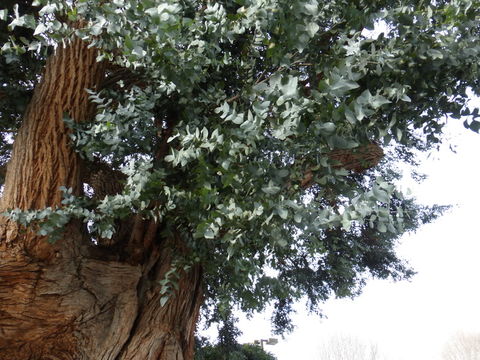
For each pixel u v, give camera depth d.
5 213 2.98
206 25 2.33
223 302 4.00
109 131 2.94
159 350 3.51
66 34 2.38
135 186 2.86
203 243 3.64
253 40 2.57
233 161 2.15
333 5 2.33
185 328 3.89
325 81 1.82
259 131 2.02
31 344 3.21
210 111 3.08
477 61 2.41
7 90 4.02
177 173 3.24
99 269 3.60
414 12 2.23
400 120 2.57
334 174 2.40
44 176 3.37
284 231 2.50
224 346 9.12
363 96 1.84
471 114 2.54
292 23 1.99
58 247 3.35
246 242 3.27
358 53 2.13
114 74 3.96
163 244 4.05
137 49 1.99
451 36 2.24
